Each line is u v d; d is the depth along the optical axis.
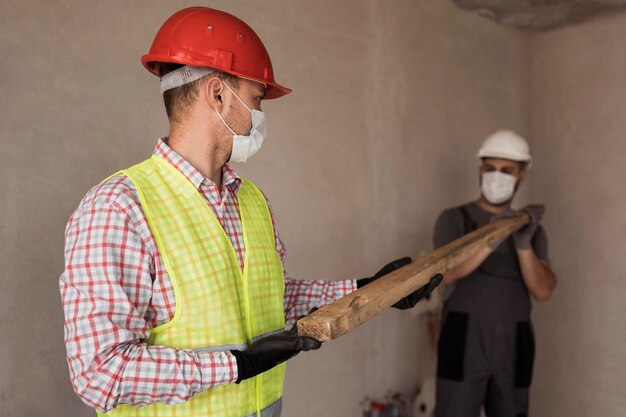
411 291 1.43
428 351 3.14
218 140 1.25
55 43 1.84
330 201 2.70
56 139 1.84
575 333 3.28
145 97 2.05
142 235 1.09
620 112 3.08
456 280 2.47
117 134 1.98
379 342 2.93
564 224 3.38
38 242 1.80
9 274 1.75
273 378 1.32
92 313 1.01
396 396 2.94
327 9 2.68
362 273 2.84
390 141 2.95
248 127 1.27
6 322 1.75
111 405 1.00
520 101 3.61
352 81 2.79
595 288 3.18
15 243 1.76
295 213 2.56
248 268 1.27
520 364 2.43
